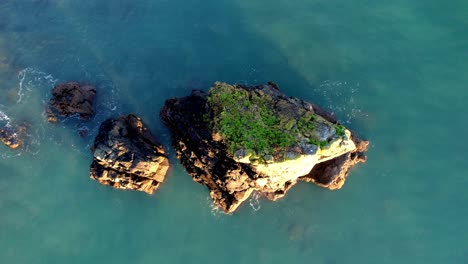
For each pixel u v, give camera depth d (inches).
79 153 1456.7
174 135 1398.9
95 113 1492.4
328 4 1643.7
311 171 1379.2
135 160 1309.1
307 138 1200.2
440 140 1437.0
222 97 1253.7
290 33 1587.1
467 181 1390.3
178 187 1403.8
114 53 1589.6
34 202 1424.7
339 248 1355.8
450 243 1333.7
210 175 1309.1
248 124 1211.2
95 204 1412.4
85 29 1637.6
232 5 1649.9
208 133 1246.3
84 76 1553.9
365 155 1427.2
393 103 1480.1
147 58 1571.1
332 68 1525.6
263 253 1354.6
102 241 1378.0
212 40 1588.3
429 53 1544.0
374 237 1360.7
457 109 1469.0
